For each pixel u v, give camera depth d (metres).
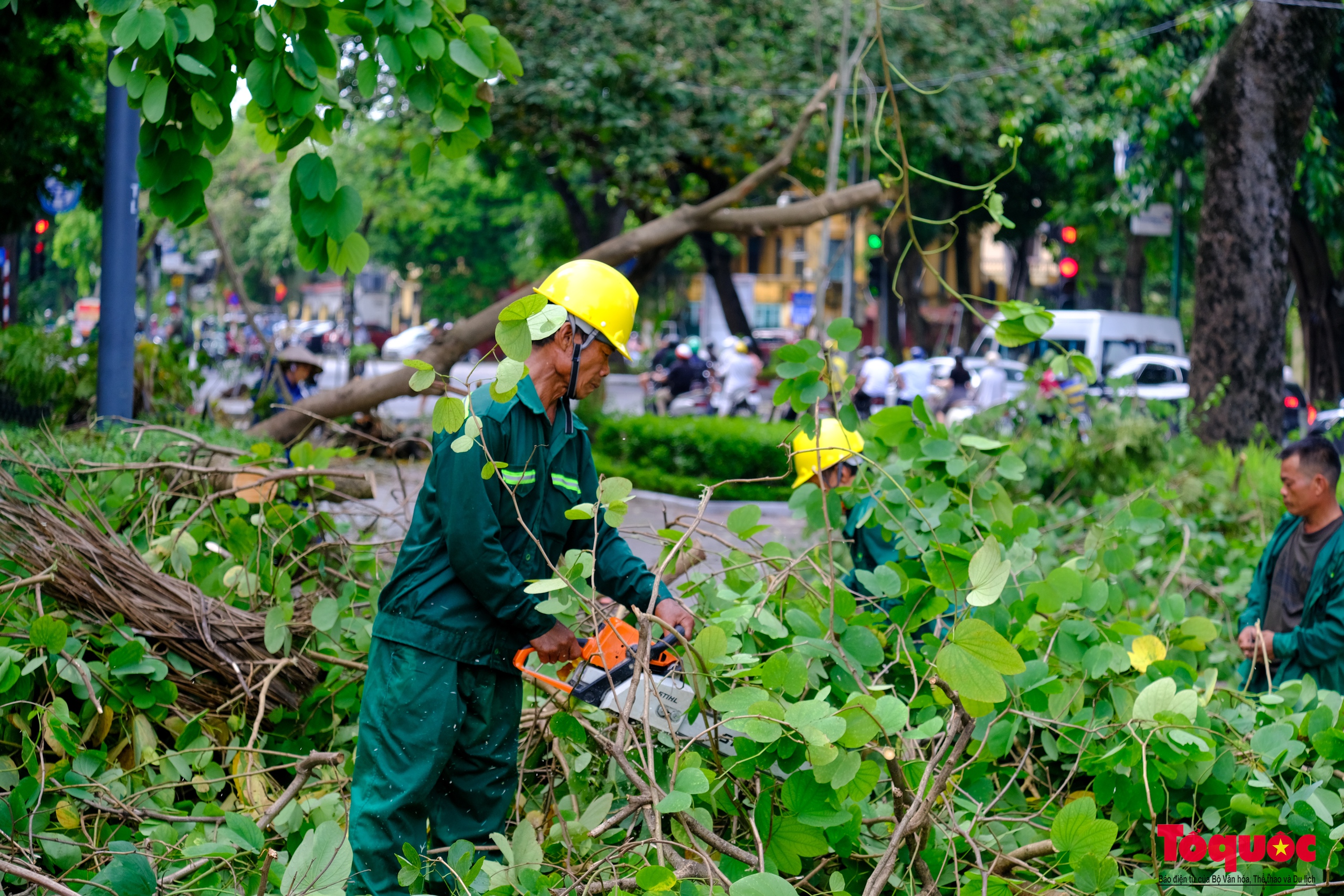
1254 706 3.74
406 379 10.61
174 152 3.66
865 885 2.94
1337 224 19.70
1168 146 21.36
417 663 2.92
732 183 16.88
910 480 4.32
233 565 4.42
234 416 15.04
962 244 33.47
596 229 27.88
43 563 3.74
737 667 3.19
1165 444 9.03
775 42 16.61
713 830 3.18
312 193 3.65
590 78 14.38
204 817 3.26
